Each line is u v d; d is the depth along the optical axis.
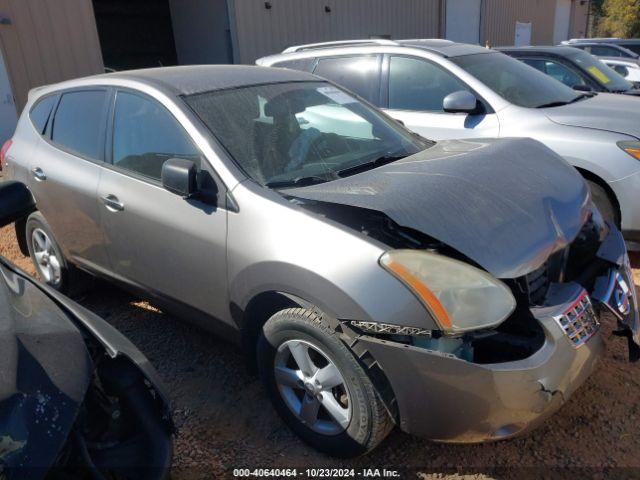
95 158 3.43
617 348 3.24
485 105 4.86
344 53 5.81
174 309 3.13
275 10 12.73
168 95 3.04
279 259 2.37
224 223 2.62
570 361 2.18
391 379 2.17
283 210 2.45
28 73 9.32
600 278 2.66
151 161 3.06
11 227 6.21
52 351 1.76
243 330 2.72
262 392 3.06
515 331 2.27
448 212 2.31
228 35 12.58
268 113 3.14
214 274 2.72
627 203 4.16
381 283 2.15
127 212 3.10
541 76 5.51
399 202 2.28
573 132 4.40
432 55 5.23
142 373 1.99
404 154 3.29
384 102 5.47
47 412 1.56
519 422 2.14
